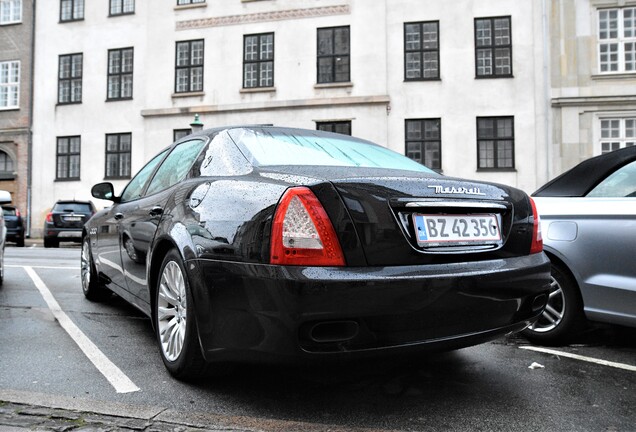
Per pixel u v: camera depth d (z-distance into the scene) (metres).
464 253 2.35
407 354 2.17
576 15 17.48
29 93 22.11
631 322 3.22
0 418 2.29
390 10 18.64
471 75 17.95
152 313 3.13
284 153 2.91
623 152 3.52
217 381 2.77
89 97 21.53
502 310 2.38
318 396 2.58
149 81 20.64
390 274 2.11
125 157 21.11
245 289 2.15
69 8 22.19
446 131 18.05
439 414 2.37
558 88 17.42
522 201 2.74
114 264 4.14
